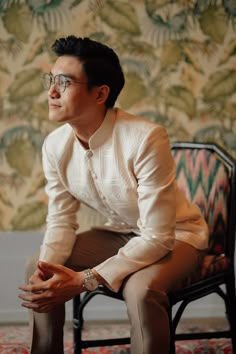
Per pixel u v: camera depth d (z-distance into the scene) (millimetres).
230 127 2770
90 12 2645
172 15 2670
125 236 1979
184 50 2697
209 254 2047
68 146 1819
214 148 2131
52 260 1850
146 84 2709
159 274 1671
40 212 2764
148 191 1679
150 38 2678
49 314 1799
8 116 2689
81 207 2754
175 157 2195
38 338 1828
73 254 1938
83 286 1660
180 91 2725
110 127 1737
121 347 2461
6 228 2764
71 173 1844
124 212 1822
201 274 1896
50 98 1701
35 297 1625
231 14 2688
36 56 2660
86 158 1771
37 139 2717
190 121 2750
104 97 1718
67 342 2516
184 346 2461
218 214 2020
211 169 2064
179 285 1796
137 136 1687
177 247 1805
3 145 2707
